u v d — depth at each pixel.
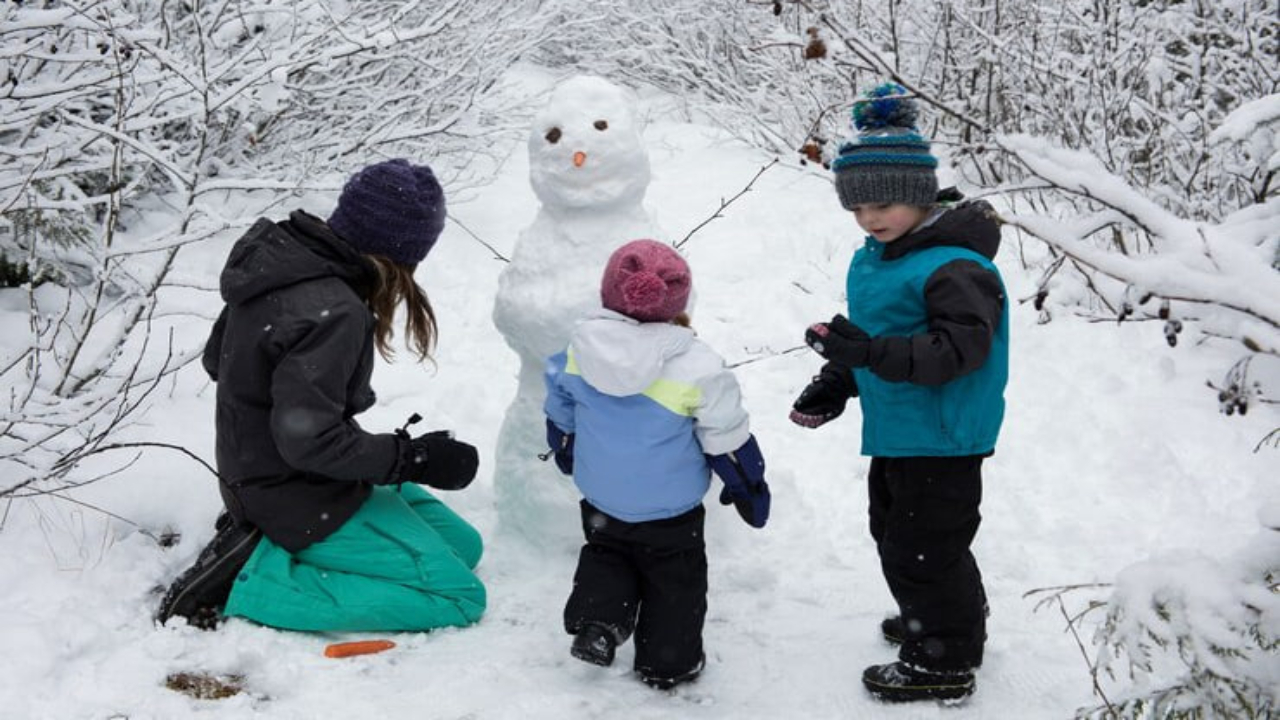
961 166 6.70
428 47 6.68
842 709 2.97
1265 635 2.23
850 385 3.21
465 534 3.65
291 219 3.27
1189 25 5.94
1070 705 2.93
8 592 3.21
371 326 3.26
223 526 3.49
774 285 5.79
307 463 3.11
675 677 3.04
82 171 4.62
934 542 2.91
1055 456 4.29
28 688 2.84
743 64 8.23
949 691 2.94
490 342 5.33
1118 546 3.72
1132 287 2.06
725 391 2.96
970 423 2.85
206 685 2.96
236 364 3.20
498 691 3.01
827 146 3.12
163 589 3.39
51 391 3.95
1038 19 6.36
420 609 3.31
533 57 9.38
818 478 4.29
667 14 8.62
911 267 2.83
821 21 2.47
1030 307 5.32
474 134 6.39
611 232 3.53
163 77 5.02
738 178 7.16
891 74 2.45
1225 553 3.59
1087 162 2.14
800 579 3.67
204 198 6.16
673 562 3.05
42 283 5.08
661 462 2.96
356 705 2.92
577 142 3.44
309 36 5.32
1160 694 2.31
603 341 2.92
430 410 4.74
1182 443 4.25
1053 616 3.37
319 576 3.28
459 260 6.06
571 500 3.64
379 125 6.17
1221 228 2.46
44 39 4.76
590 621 2.98
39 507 3.53
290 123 6.39
